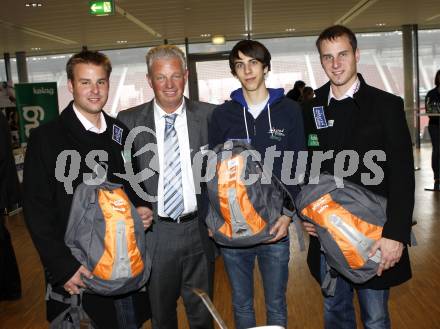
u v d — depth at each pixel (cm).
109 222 188
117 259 186
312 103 224
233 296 238
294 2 760
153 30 958
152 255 236
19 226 640
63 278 189
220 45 1124
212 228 221
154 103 243
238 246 219
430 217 549
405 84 1140
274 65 1135
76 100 203
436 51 1141
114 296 207
